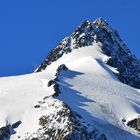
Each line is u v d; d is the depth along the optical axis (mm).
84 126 195750
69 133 189625
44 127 195875
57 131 192125
